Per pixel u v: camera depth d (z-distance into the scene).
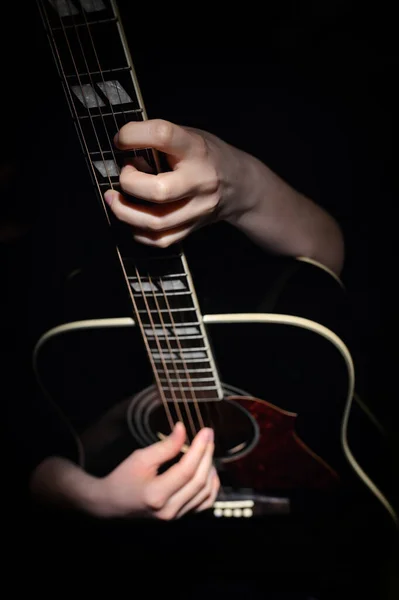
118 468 1.18
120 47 1.01
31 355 1.25
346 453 1.19
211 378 1.15
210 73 1.53
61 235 1.26
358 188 1.60
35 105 1.26
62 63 1.02
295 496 1.22
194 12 1.50
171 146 1.00
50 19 1.01
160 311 1.12
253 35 1.55
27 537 1.41
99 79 1.02
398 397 1.47
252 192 1.10
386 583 1.31
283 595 1.27
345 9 1.56
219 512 1.24
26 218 1.27
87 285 1.19
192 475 1.15
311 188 1.60
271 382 1.16
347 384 1.15
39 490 1.23
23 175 1.27
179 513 1.17
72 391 1.21
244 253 1.18
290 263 1.17
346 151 1.60
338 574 1.26
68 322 1.18
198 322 1.12
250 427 1.18
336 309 1.16
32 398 1.31
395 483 1.36
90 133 1.04
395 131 1.60
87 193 1.26
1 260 1.26
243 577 1.28
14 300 1.27
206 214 1.04
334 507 1.22
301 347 1.14
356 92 1.65
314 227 1.19
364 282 1.57
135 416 1.20
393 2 1.55
